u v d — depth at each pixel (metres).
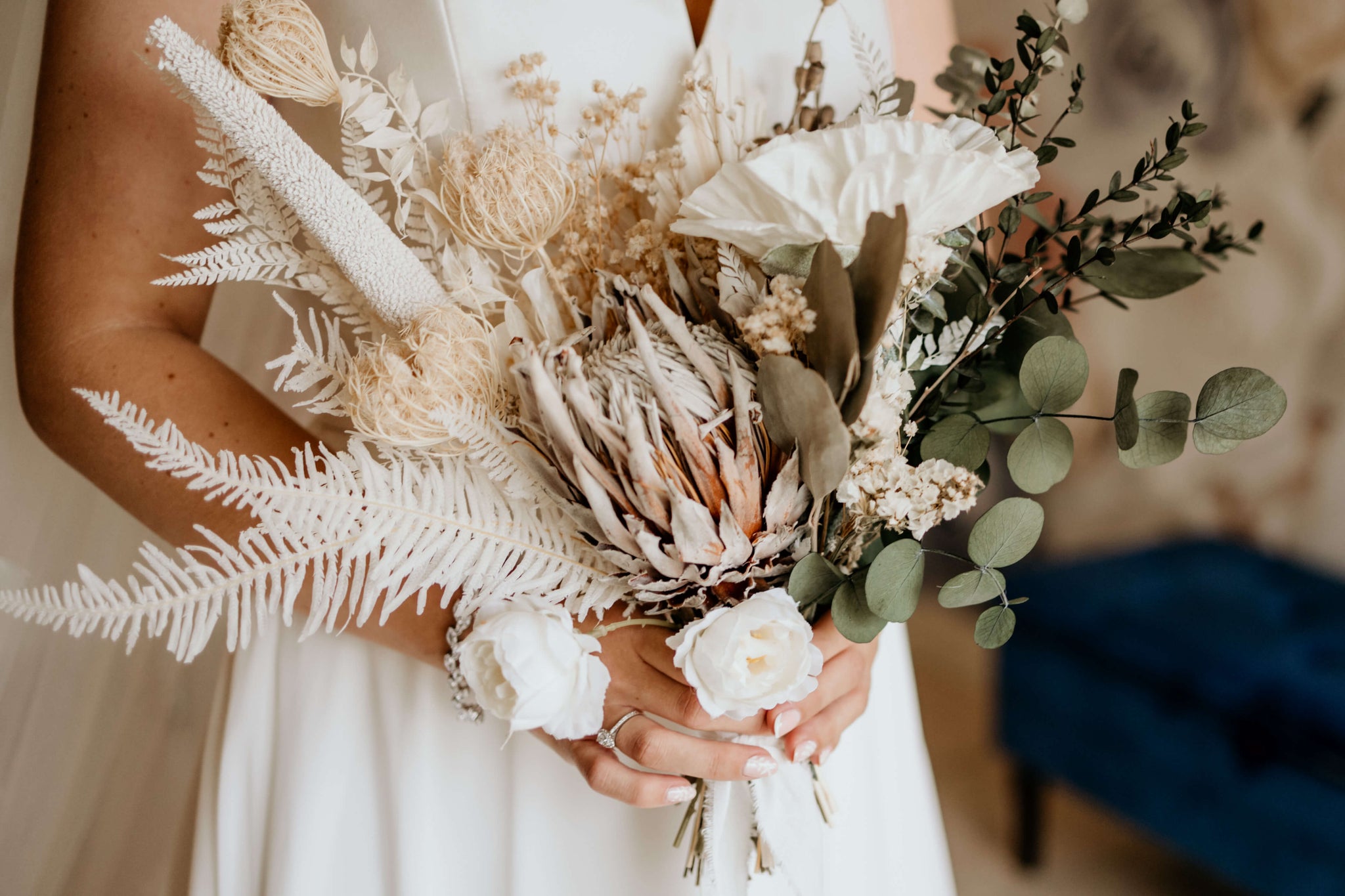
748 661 0.52
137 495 0.65
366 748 0.77
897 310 0.52
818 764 0.67
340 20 0.68
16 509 0.86
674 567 0.52
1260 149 2.02
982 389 0.65
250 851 0.79
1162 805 1.73
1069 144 0.60
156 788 0.95
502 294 0.59
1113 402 2.46
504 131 0.58
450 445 0.54
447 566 0.52
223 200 0.68
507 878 0.74
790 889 0.69
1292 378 2.08
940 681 2.79
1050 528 2.69
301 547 0.48
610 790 0.63
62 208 0.64
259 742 0.79
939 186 0.48
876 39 0.80
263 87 0.54
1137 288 0.70
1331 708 1.48
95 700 0.91
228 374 0.68
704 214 0.53
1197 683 1.65
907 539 0.53
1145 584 1.92
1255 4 1.96
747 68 0.75
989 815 2.24
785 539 0.54
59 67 0.64
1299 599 1.78
